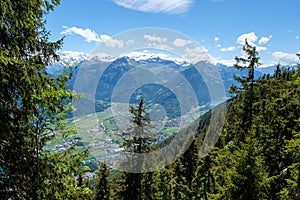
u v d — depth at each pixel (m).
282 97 15.75
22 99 6.11
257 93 20.55
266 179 12.79
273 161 15.32
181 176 23.97
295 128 14.63
